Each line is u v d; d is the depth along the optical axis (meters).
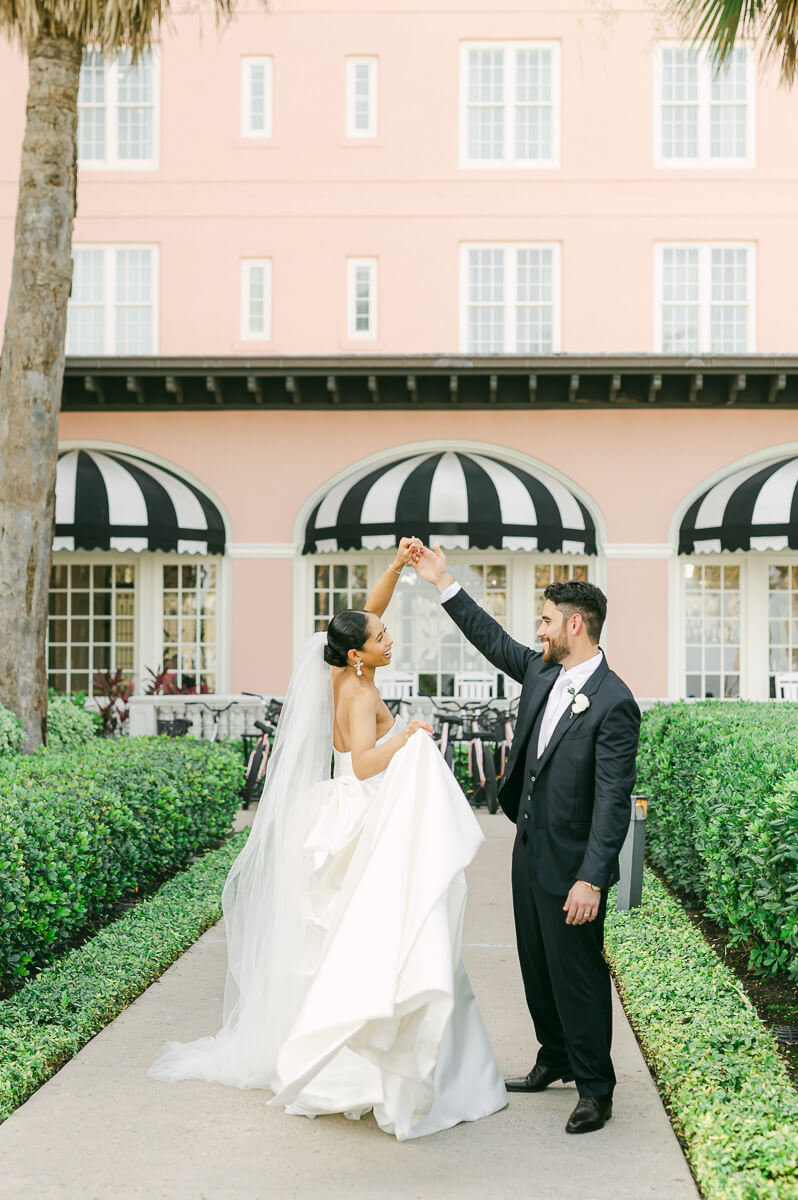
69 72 10.38
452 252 18.31
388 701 15.14
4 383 10.28
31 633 10.16
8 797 6.38
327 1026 3.87
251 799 13.52
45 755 9.23
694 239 18.19
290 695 4.95
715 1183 3.55
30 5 9.93
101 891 7.07
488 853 10.53
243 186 18.44
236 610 17.75
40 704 10.21
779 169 18.19
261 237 18.42
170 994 5.92
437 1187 3.72
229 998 5.12
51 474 10.34
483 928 7.64
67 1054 4.95
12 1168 3.84
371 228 18.36
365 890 4.11
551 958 4.22
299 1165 3.88
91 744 10.63
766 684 17.58
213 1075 4.70
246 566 17.75
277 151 18.45
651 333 18.16
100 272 18.48
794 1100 4.09
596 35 18.31
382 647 4.70
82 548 16.12
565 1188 3.71
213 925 7.51
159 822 8.42
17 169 18.52
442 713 14.88
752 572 17.61
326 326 18.33
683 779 8.16
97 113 18.56
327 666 4.93
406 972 3.93
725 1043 4.80
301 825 4.75
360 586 17.92
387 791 4.34
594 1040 4.20
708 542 16.58
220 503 17.80
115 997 5.64
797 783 5.17
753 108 18.23
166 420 17.84
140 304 18.44
